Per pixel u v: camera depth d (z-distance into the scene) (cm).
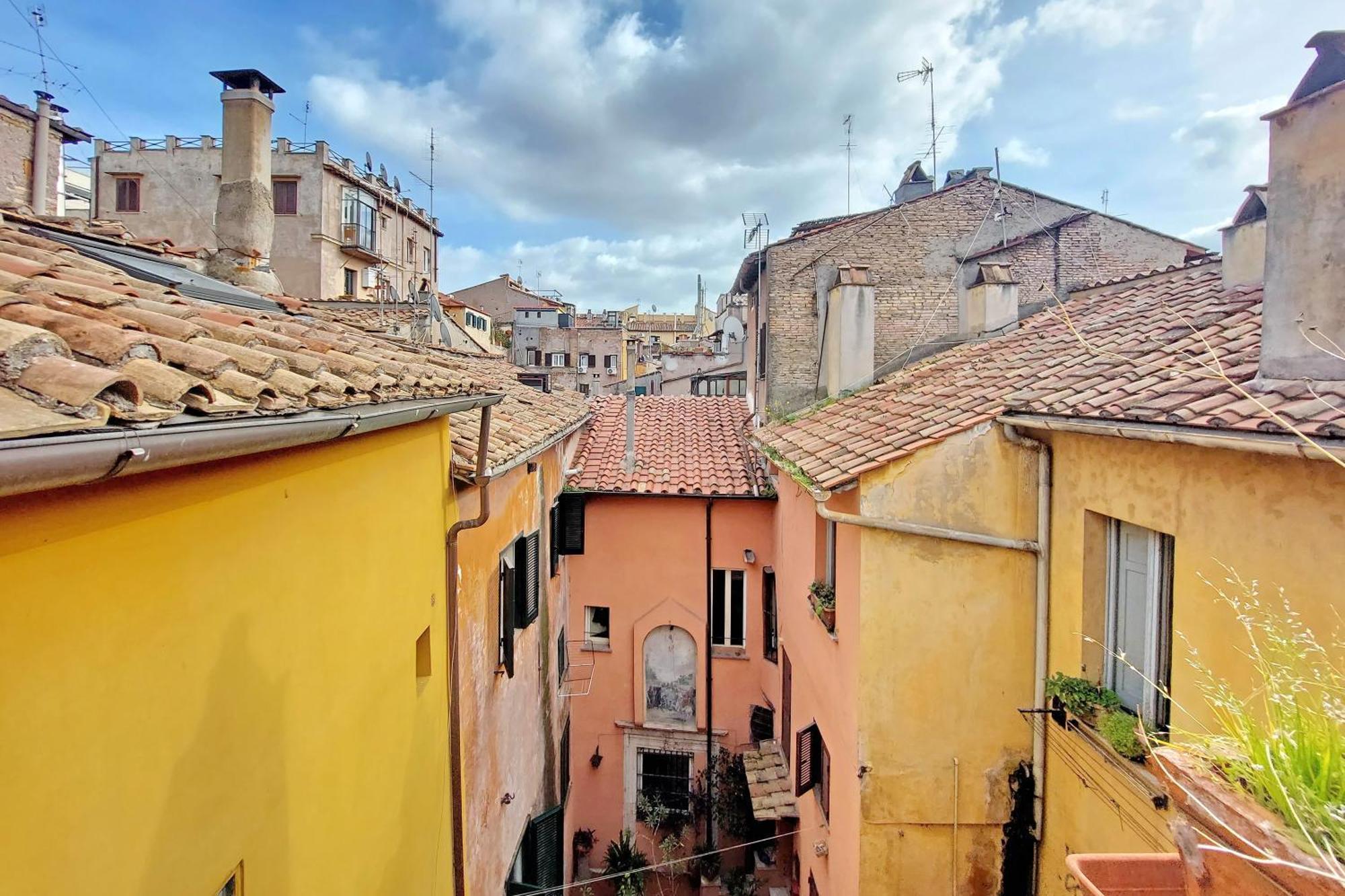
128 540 229
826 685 832
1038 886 650
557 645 1177
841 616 758
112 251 566
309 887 360
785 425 1123
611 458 1413
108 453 184
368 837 434
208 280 627
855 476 650
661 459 1413
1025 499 648
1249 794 199
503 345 4944
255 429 253
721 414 1656
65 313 236
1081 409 527
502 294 5944
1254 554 403
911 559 660
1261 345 438
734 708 1326
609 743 1351
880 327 1370
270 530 318
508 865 823
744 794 1268
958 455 649
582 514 1266
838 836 770
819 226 1666
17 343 184
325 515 374
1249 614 404
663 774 1365
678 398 1769
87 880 213
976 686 660
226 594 285
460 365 791
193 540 263
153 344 228
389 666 468
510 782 834
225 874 286
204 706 271
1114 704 543
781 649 1187
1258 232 664
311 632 359
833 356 1220
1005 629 656
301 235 3188
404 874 495
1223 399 427
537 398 1184
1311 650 323
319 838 370
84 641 211
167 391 212
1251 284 668
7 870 185
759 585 1312
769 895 1197
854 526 684
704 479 1334
